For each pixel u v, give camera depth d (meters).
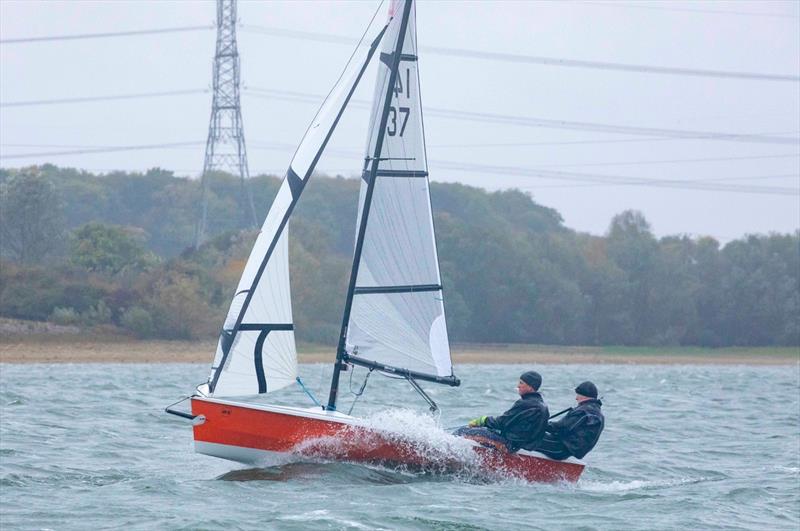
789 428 85.12
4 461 52.97
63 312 188.12
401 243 50.75
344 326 50.16
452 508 43.59
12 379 118.44
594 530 40.91
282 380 49.25
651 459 63.72
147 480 47.69
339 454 49.31
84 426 70.25
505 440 49.78
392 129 50.81
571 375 177.00
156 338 190.00
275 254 48.62
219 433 47.94
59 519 39.84
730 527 42.75
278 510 41.84
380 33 52.19
